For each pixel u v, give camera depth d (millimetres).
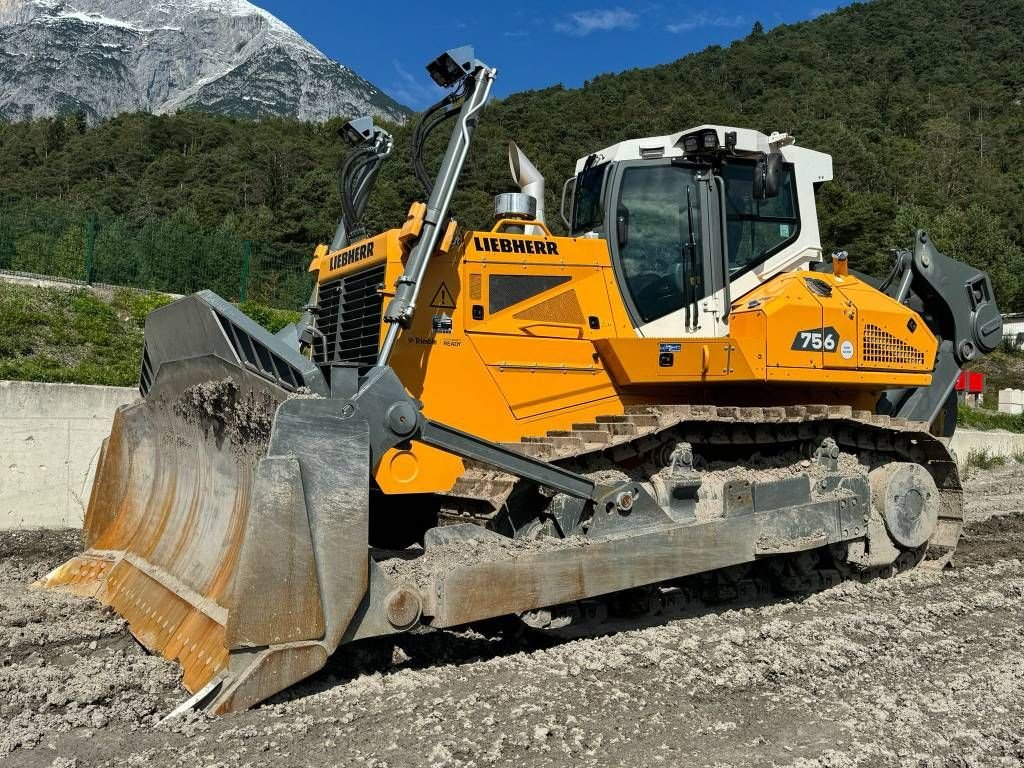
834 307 6668
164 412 5625
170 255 16672
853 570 6945
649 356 6281
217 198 70000
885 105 126000
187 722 3691
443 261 6105
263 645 3877
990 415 27078
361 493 4094
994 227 60375
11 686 4152
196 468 5273
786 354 6410
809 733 3900
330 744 3541
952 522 7621
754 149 6867
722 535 5551
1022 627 5895
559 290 6387
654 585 6121
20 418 9234
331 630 3967
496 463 4777
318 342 6840
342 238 7133
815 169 7371
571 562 4789
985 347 8250
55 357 11797
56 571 6184
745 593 6508
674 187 6762
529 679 4438
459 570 4363
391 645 4840
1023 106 130875
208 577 4637
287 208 57188
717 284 6699
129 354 12445
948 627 5867
